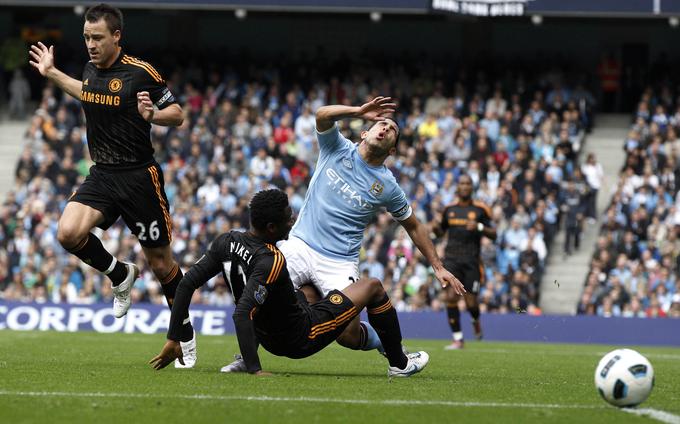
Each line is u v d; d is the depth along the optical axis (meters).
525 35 82.69
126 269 23.84
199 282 22.20
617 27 81.56
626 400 18.23
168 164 67.44
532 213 62.50
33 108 81.12
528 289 57.72
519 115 69.62
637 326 51.38
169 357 23.20
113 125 22.91
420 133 69.38
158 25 84.62
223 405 17.27
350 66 78.31
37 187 65.69
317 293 24.17
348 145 24.03
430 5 69.00
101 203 23.02
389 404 17.92
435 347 43.56
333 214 23.80
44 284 59.66
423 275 57.12
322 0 70.62
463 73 75.81
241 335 21.33
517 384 22.86
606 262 57.97
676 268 58.34
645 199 63.03
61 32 85.06
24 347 34.25
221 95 75.56
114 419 15.74
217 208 62.50
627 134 74.94
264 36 85.19
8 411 16.25
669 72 77.44
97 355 30.27
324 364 28.38
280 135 69.81
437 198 63.06
